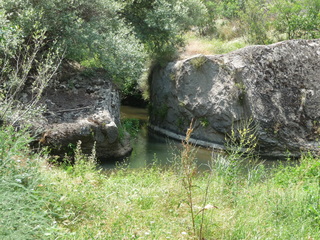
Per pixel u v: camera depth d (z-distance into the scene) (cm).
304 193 617
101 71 1372
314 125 1266
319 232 476
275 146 1218
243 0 1909
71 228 443
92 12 1387
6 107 757
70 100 1182
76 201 505
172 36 1647
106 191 577
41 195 488
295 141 1227
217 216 492
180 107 1439
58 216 461
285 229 477
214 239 438
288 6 1703
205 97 1355
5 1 1176
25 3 1209
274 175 843
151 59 1673
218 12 2039
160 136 1491
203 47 1680
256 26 1727
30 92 1162
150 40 1669
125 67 1341
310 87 1309
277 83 1287
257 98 1244
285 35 1742
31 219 403
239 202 560
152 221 469
